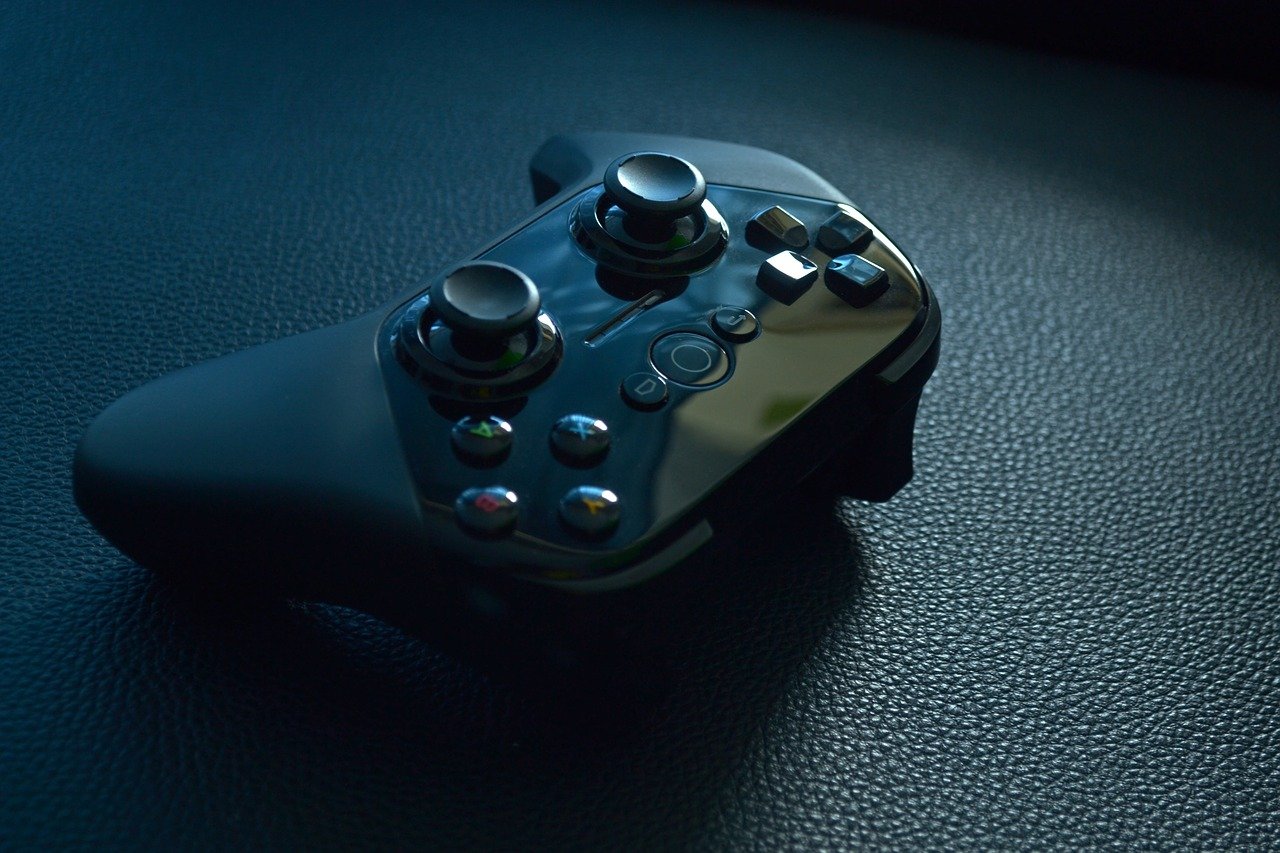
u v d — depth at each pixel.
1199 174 0.47
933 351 0.34
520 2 0.52
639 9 0.52
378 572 0.31
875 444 0.35
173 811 0.31
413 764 0.32
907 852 0.32
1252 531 0.38
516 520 0.30
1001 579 0.36
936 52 0.51
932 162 0.47
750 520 0.32
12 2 0.49
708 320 0.33
